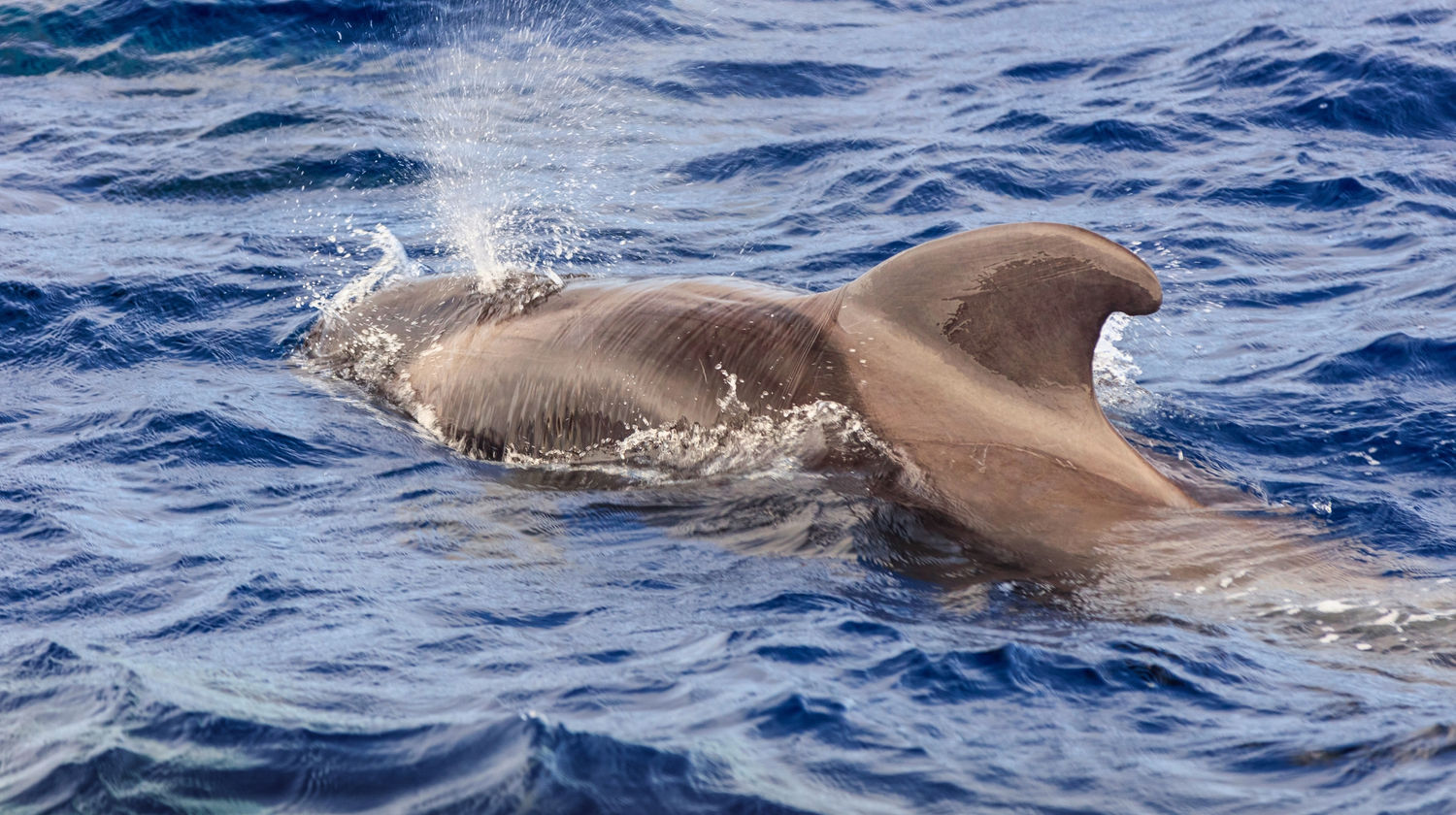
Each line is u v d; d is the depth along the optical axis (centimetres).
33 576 2458
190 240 4994
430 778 1756
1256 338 4038
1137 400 3488
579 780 1744
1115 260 2572
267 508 2809
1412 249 4825
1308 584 2373
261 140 6353
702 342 2967
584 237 5112
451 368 3278
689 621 2272
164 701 1962
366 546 2612
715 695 1992
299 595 2381
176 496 2875
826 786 1752
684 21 8750
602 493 2853
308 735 1861
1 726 1912
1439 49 7169
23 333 3953
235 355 3825
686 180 5975
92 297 4256
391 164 6019
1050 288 2631
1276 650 2153
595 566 2514
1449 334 3919
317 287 4453
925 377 2747
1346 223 5169
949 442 2666
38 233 5034
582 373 3033
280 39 7775
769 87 7569
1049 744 1869
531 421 3066
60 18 7956
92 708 1952
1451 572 2464
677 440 2902
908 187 5734
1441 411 3369
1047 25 9112
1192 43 8088
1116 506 2558
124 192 5672
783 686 2016
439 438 3212
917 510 2594
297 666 2100
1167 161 6006
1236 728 1912
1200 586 2358
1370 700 1983
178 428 3231
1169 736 1891
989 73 7862
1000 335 2694
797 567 2481
